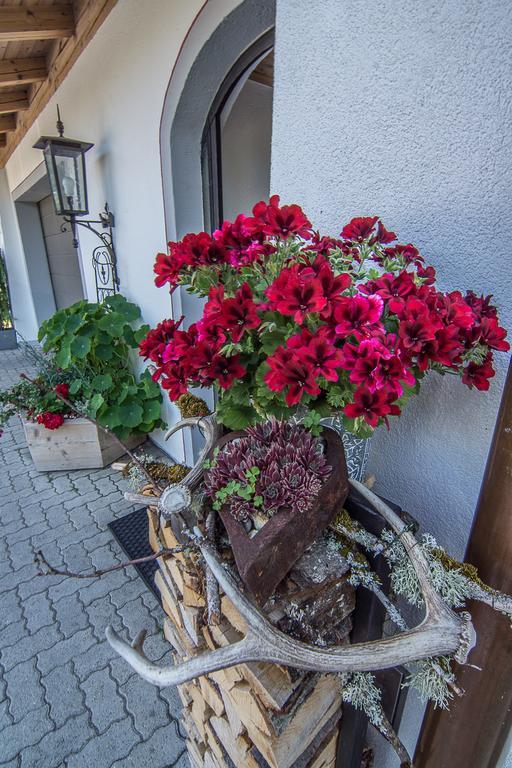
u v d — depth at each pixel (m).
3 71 3.00
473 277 0.73
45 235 5.38
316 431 0.68
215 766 1.00
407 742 1.02
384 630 0.89
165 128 2.01
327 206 0.96
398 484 0.96
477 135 0.68
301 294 0.56
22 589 1.85
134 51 2.09
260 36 1.67
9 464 2.96
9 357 5.91
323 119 0.92
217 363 0.62
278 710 0.66
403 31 0.74
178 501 0.71
